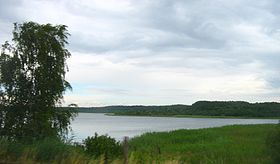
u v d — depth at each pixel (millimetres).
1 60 20594
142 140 36844
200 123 121688
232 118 171125
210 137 38656
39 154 16906
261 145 28641
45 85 20938
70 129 32688
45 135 20016
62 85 21672
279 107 168500
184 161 22391
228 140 34938
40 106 21016
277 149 18656
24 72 21047
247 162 20844
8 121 20531
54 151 17000
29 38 20938
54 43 21344
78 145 19094
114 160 17016
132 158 17828
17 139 19516
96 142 18781
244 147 27766
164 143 35312
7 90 20719
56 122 21531
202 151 27422
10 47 20875
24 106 20859
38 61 21016
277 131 18938
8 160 16609
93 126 96062
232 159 22078
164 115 194375
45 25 21734
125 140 15961
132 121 148875
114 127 92375
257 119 158000
